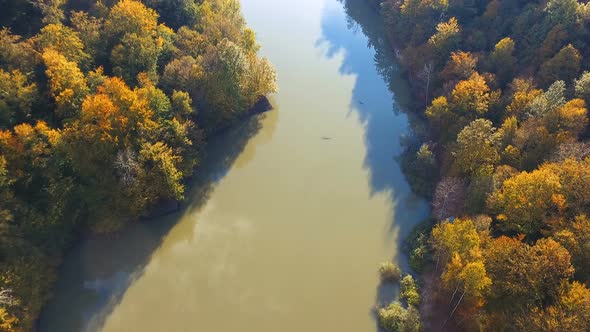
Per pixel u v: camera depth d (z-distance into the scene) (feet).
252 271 271.08
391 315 241.35
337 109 402.52
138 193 270.26
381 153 359.25
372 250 285.23
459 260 214.90
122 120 266.36
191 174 311.68
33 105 270.26
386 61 471.62
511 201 238.27
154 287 261.03
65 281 258.98
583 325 176.76
